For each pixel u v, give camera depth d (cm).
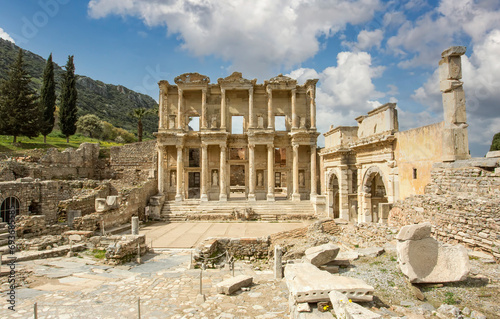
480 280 965
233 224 3625
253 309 1024
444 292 901
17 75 5241
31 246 1906
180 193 4438
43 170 4088
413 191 1981
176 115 4750
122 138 9044
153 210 4012
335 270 1145
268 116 4584
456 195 1483
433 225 1508
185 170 4666
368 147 2562
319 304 814
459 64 1662
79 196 3353
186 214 3994
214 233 3061
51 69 6269
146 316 1009
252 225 3534
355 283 870
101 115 11388
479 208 1247
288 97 4800
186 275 1570
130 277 1516
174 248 2438
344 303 742
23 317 999
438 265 962
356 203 3316
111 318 998
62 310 1062
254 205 4209
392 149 2233
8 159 4066
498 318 761
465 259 961
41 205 3117
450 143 1633
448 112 1672
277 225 3531
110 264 1772
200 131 4569
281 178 6322
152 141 5256
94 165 5253
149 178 4681
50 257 1855
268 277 1483
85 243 2080
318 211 3928
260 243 2191
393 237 1515
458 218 1348
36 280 1415
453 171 1566
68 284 1370
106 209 3066
